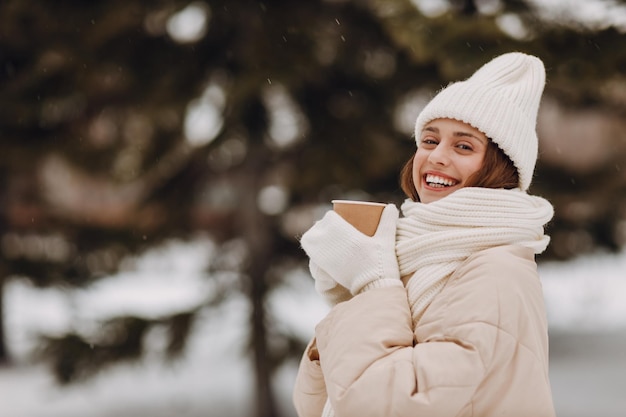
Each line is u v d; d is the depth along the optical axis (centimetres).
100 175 817
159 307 1266
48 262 792
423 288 155
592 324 1403
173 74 704
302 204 770
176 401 897
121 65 707
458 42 435
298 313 1177
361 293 157
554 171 791
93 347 697
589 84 423
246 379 996
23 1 684
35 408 884
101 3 695
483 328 144
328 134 706
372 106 725
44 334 711
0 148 750
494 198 157
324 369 153
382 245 161
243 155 775
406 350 146
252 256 754
